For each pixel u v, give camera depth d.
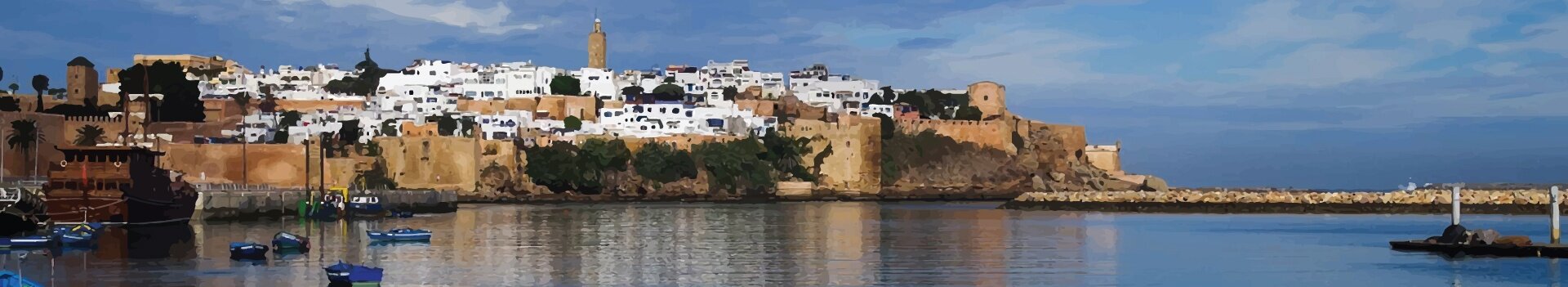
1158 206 177.88
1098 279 73.81
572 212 172.50
